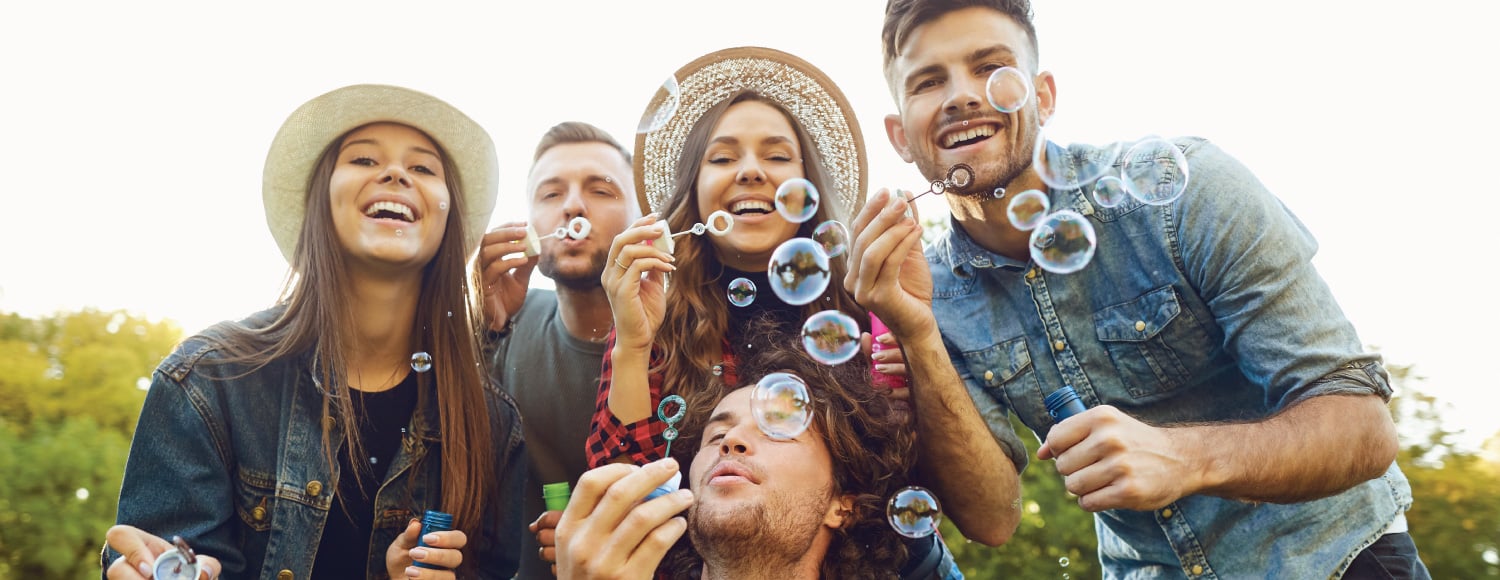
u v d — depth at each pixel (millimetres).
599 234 2771
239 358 2205
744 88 2545
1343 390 2051
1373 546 2197
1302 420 1991
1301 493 1971
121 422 13414
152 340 15141
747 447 1852
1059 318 2373
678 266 2426
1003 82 2184
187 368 2166
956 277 2533
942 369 2125
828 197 2562
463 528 2260
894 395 2270
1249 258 2164
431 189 2332
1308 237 2359
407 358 2361
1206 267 2223
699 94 2598
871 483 1942
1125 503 1773
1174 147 2234
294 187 2418
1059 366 2383
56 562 11188
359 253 2242
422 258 2301
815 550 1884
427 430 2307
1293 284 2150
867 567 1872
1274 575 2189
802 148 2516
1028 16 2389
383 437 2285
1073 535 7816
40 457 11664
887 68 2467
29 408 12891
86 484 11797
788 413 1793
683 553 1911
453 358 2359
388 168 2277
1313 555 2172
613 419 2178
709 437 1940
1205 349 2297
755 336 2314
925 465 2189
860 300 2049
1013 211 2264
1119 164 2352
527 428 2742
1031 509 8039
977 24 2311
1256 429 1954
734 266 2461
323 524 2178
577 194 2773
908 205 2080
